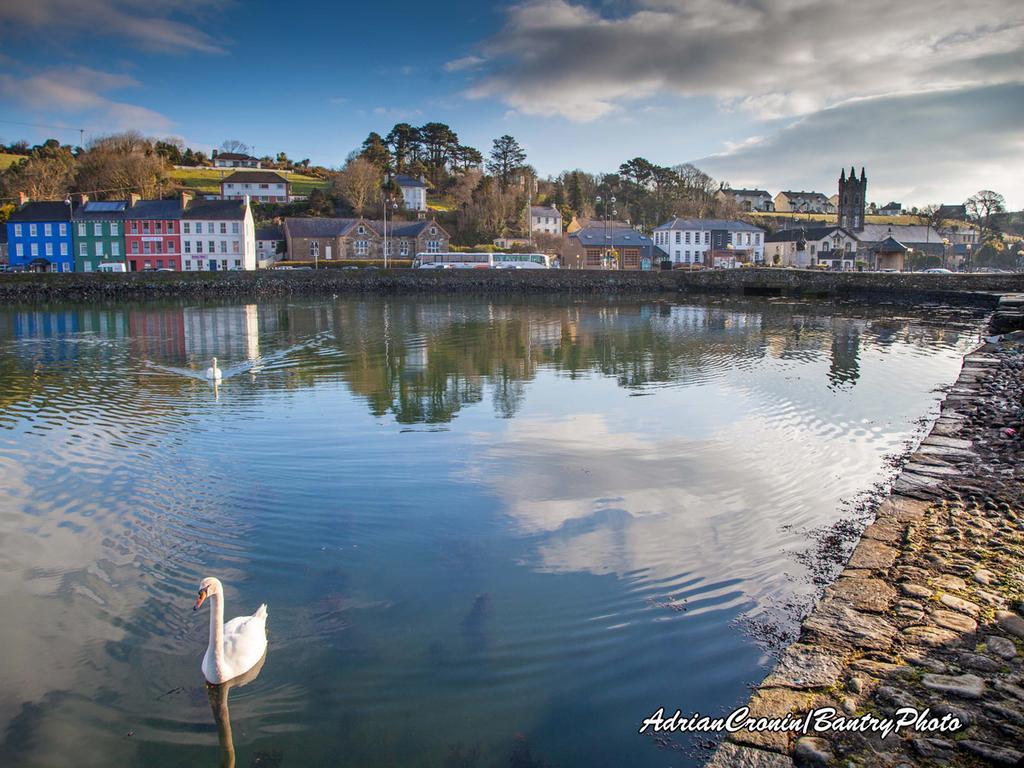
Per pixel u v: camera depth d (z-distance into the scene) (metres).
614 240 95.38
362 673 6.71
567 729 5.91
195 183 119.12
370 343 31.14
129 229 82.88
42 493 11.51
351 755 5.68
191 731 6.00
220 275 70.44
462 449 14.02
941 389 19.95
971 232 129.38
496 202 105.50
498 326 38.38
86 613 7.84
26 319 45.44
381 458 13.40
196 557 9.17
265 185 112.75
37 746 5.80
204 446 14.27
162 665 6.92
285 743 5.83
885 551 7.80
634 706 6.15
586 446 14.23
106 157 104.50
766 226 129.25
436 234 95.75
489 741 5.79
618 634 7.22
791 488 11.62
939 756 4.66
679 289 74.69
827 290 63.50
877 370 23.34
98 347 30.73
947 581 7.03
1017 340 26.33
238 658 6.68
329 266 87.00
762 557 8.96
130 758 5.70
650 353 27.80
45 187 98.12
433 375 22.81
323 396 19.50
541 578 8.48
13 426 16.05
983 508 9.02
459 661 6.84
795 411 17.30
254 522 10.27
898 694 5.28
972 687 5.31
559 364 25.05
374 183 110.56
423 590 8.23
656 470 12.64
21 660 6.96
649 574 8.54
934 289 55.25
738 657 6.77
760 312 47.28
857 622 6.32
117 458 13.45
